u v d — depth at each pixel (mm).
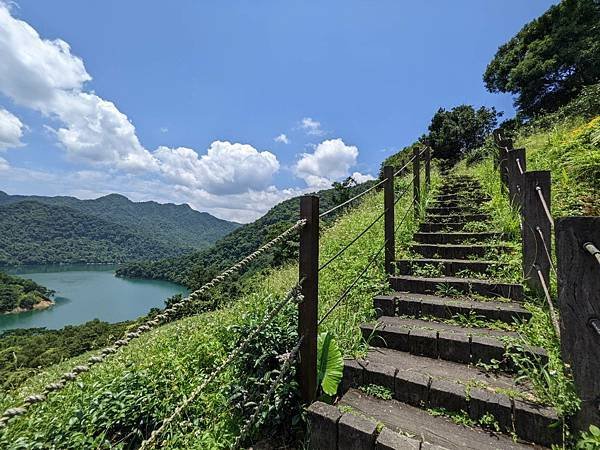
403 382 2092
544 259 2816
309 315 2059
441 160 19188
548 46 15859
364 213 7543
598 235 1548
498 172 6492
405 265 3812
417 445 1599
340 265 4695
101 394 2611
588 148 5105
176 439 2211
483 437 1760
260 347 2250
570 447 1613
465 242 4316
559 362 1977
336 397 2262
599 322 1536
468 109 22641
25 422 2479
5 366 4551
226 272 1606
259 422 1972
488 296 3074
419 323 2850
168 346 3717
